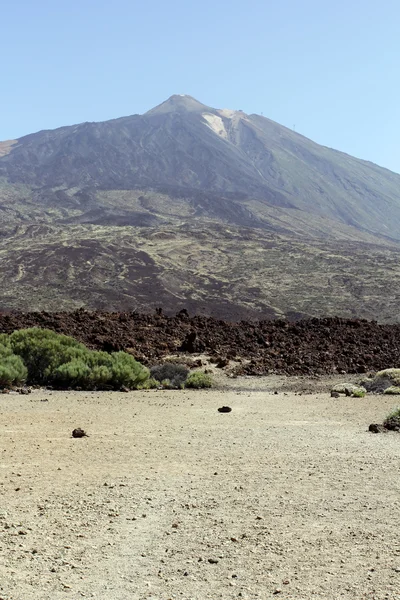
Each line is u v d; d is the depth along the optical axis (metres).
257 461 10.49
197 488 8.73
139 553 6.34
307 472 9.75
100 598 5.34
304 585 5.62
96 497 8.19
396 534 6.95
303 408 16.97
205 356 25.02
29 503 7.86
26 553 6.23
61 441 11.81
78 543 6.57
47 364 21.48
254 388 20.89
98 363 21.73
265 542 6.68
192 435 12.84
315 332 29.06
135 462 10.23
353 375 23.02
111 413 15.62
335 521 7.38
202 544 6.61
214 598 5.37
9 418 14.30
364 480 9.29
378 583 5.66
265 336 27.92
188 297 114.50
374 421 14.88
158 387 21.34
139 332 26.95
